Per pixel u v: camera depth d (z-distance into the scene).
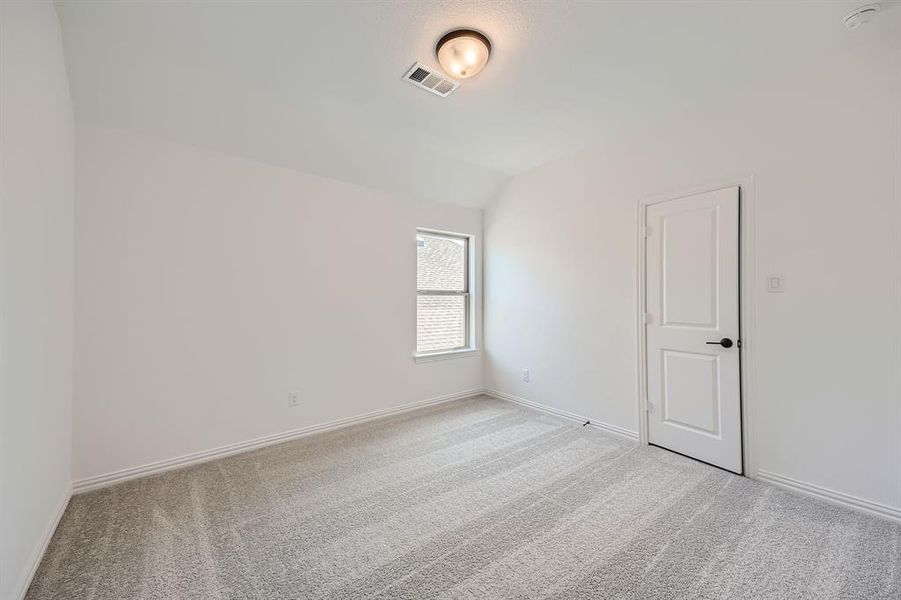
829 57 2.05
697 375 2.57
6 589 1.28
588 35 1.91
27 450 1.46
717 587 1.45
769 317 2.26
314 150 2.95
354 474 2.41
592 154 3.26
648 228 2.86
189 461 2.55
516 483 2.29
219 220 2.68
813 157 2.11
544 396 3.68
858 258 1.97
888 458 1.88
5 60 1.23
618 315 3.06
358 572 1.55
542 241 3.70
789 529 1.81
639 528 1.83
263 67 2.17
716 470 2.44
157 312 2.45
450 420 3.46
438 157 3.45
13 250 1.30
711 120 2.51
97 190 2.25
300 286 3.06
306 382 3.09
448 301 4.20
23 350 1.41
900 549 1.66
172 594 1.42
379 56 2.08
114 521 1.89
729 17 1.79
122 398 2.32
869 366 1.94
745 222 2.35
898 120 1.86
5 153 1.23
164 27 1.84
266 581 1.49
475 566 1.58
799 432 2.15
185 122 2.44
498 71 2.21
